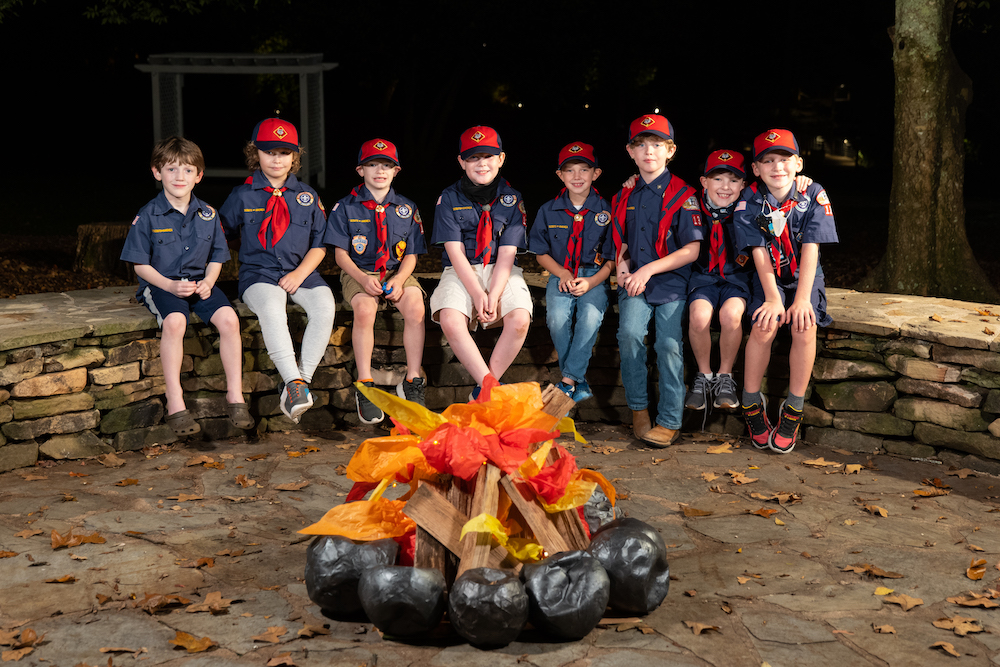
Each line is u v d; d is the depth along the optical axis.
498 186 5.17
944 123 7.22
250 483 4.41
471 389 5.47
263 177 5.21
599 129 26.75
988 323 4.92
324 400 5.39
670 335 5.03
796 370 4.86
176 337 4.79
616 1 19.77
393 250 5.28
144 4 11.90
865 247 10.76
